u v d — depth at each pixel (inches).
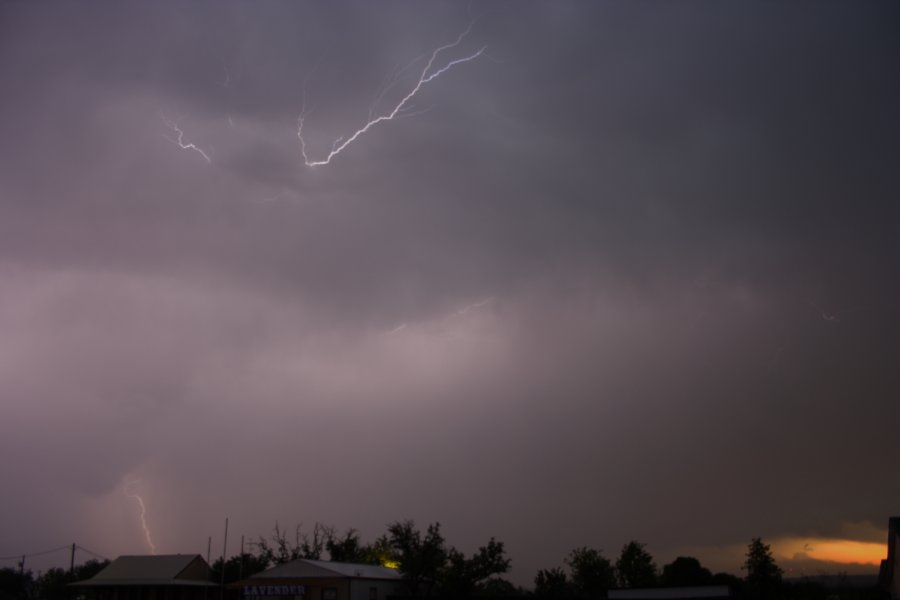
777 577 2518.5
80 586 2532.0
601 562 2741.1
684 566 3024.1
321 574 2014.0
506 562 2251.5
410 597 2114.9
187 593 2586.1
